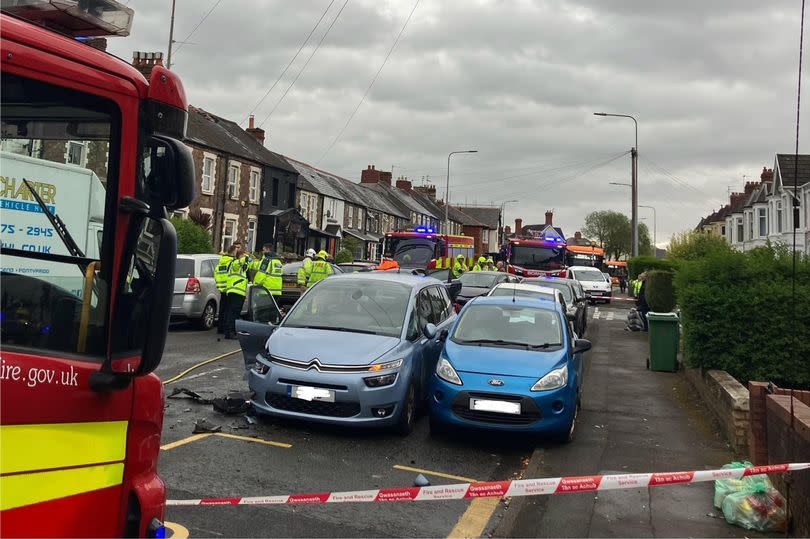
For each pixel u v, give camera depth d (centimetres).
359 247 4669
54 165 247
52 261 233
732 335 896
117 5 280
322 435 722
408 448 704
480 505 545
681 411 916
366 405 702
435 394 739
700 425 837
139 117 260
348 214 4891
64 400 229
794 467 415
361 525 494
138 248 260
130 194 256
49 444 224
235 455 637
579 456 696
